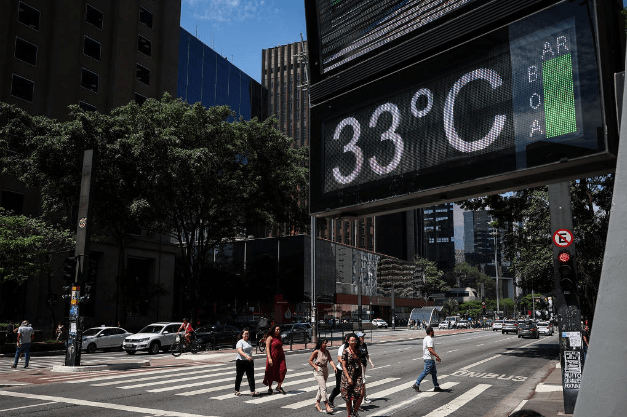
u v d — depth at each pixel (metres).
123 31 47.50
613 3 3.19
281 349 12.86
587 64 3.06
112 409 10.31
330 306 66.31
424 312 74.75
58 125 30.72
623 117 2.13
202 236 37.78
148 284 40.53
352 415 9.37
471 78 3.70
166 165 30.75
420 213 150.12
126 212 31.72
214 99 88.81
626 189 2.05
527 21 3.41
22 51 39.19
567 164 3.13
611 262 2.02
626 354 1.88
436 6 3.98
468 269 170.25
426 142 3.93
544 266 24.16
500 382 15.43
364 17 4.55
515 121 3.39
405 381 15.46
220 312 59.25
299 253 64.75
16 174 32.09
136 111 34.44
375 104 4.38
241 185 33.88
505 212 25.44
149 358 24.08
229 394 12.49
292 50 128.88
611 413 1.86
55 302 33.75
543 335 52.53
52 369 17.91
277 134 37.50
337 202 4.56
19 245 28.41
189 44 83.38
